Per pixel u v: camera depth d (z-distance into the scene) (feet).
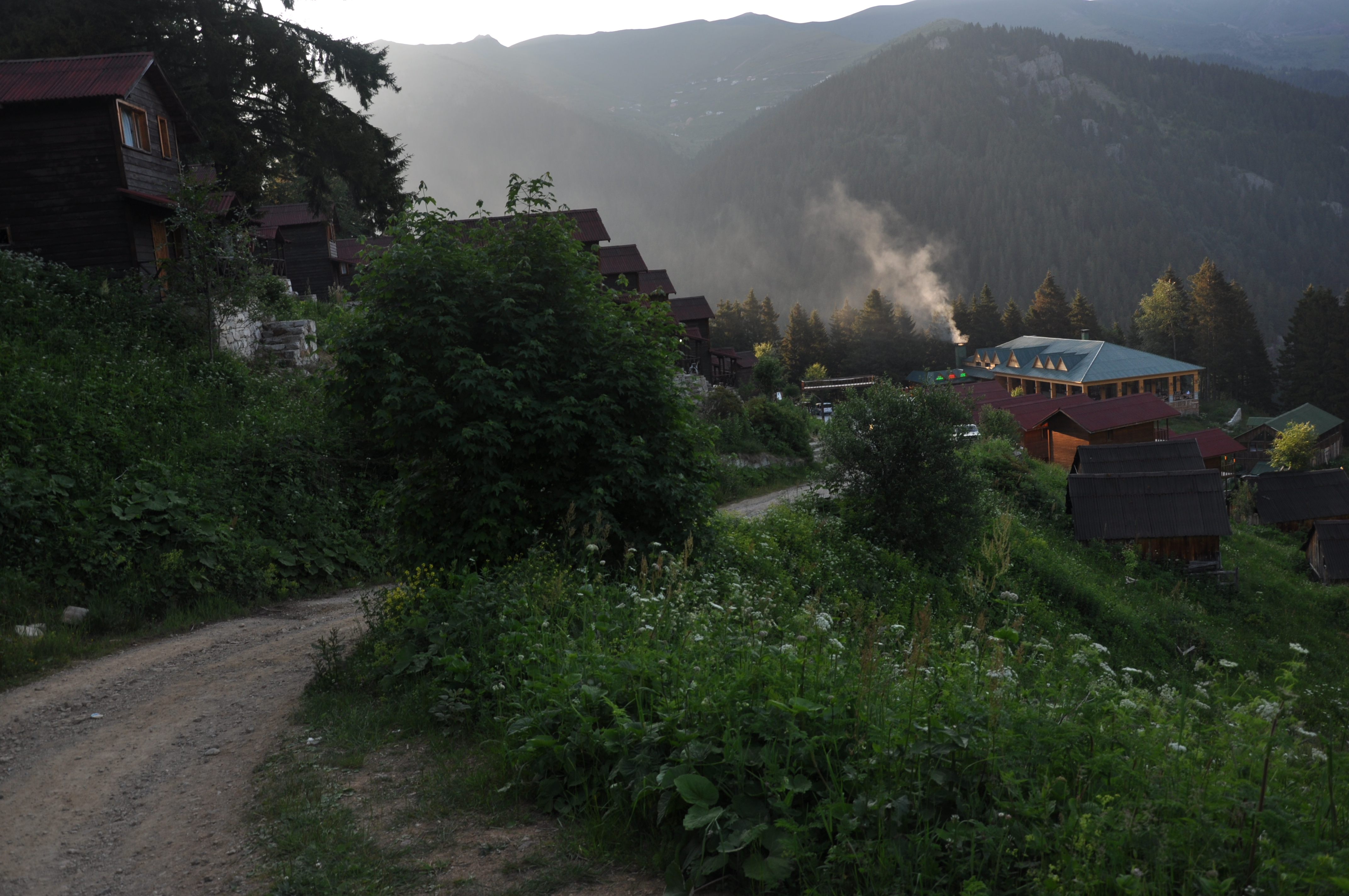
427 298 35.83
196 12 113.29
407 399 34.76
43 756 25.29
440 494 36.94
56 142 75.00
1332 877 10.50
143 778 22.91
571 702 18.88
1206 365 396.16
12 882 17.26
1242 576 111.34
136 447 53.31
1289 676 14.97
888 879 12.60
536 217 39.06
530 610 26.94
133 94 80.79
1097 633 73.61
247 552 51.29
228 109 116.67
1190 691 18.17
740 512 95.45
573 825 16.67
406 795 19.03
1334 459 301.84
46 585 41.47
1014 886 12.23
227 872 16.44
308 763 21.84
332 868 15.67
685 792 14.53
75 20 105.50
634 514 39.09
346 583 57.06
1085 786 13.65
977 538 75.61
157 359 66.18
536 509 37.35
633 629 24.30
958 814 13.62
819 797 14.48
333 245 148.05
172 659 36.99
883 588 60.29
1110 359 328.49
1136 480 112.16
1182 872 11.66
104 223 75.97
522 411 34.94
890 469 74.49
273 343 87.35
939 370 395.96
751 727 15.76
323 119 124.06
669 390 39.11
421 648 27.58
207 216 74.33
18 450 46.16
